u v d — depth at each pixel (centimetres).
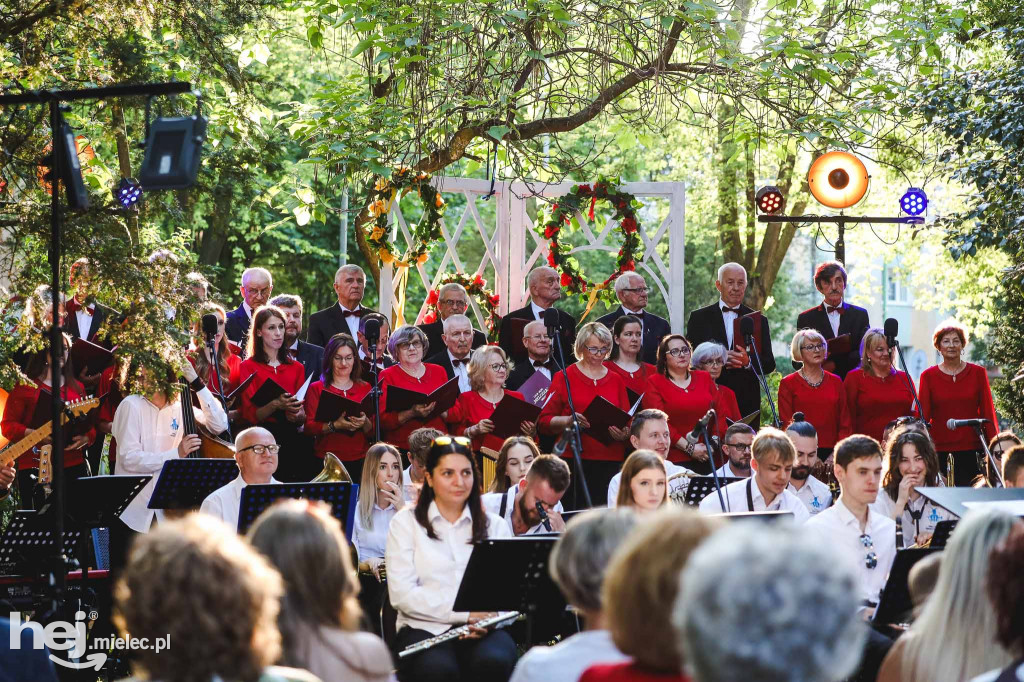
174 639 286
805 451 869
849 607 213
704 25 1173
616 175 1339
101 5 814
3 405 907
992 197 1190
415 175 1217
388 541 671
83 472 924
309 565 394
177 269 778
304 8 1262
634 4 1187
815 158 1278
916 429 824
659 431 883
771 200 1230
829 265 1192
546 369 1090
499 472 812
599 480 994
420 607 657
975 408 1103
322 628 394
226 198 1177
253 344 984
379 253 1238
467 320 1078
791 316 3167
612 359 1052
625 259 1302
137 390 784
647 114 1242
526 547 593
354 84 1313
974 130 1191
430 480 671
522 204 1299
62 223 739
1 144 772
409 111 1193
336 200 1304
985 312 2045
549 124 1257
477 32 1148
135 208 773
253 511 696
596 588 357
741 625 211
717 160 1911
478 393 1013
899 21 1262
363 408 936
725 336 1163
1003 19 1277
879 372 1073
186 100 1047
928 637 396
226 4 998
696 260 2855
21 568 768
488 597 602
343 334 991
